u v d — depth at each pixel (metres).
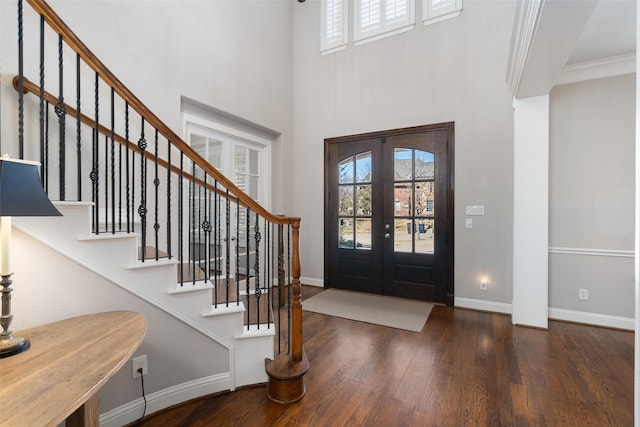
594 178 3.08
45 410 0.79
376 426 1.69
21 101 1.34
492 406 1.85
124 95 1.64
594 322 3.10
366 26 4.27
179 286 1.89
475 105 3.59
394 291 4.11
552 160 3.23
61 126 1.56
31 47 2.07
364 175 4.31
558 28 1.88
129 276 1.67
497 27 3.48
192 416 1.79
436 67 3.80
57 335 1.23
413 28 3.95
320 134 4.64
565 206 3.20
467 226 3.64
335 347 2.65
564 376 2.17
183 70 3.14
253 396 1.99
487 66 3.53
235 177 4.04
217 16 3.54
